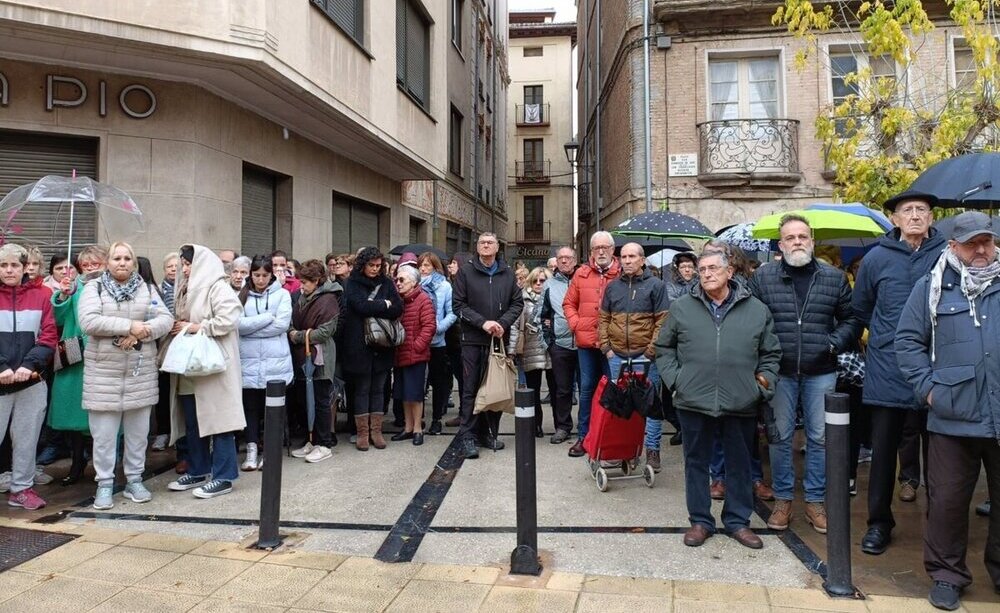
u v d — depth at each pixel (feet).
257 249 29.66
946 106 23.82
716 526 14.46
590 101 68.33
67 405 16.75
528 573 12.01
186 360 15.28
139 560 12.67
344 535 13.93
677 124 40.86
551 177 125.59
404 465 19.07
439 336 23.21
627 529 14.24
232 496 16.42
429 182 54.44
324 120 29.73
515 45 126.82
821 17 25.90
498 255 22.58
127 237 23.17
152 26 20.67
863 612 10.64
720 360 12.97
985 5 22.93
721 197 40.37
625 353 17.40
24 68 21.83
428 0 43.21
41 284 16.11
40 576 11.98
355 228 40.93
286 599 11.16
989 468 11.17
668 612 10.66
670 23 40.78
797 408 14.40
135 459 16.11
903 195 12.96
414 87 42.01
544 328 21.98
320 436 20.04
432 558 12.81
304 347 19.60
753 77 41.01
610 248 19.98
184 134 23.98
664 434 23.67
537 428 22.76
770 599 11.07
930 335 11.32
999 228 16.34
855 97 25.79
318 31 26.63
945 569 11.09
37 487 17.29
